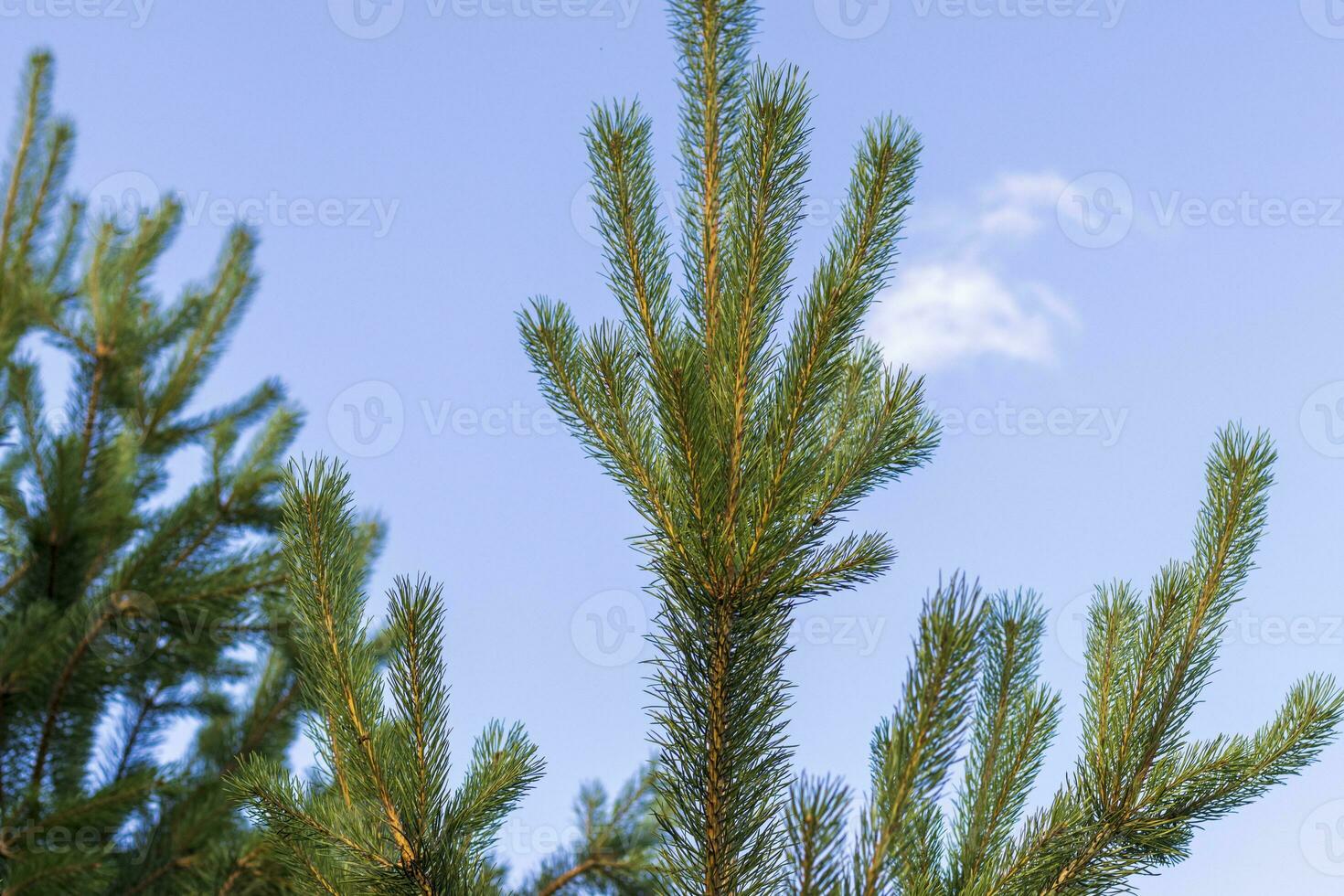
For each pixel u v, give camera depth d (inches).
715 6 95.4
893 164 89.9
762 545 89.4
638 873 224.4
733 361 90.6
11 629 207.3
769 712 91.3
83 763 227.1
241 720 250.1
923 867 86.3
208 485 244.4
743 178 90.4
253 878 193.8
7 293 256.8
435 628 94.7
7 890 185.9
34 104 277.3
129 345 264.4
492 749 98.0
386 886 91.3
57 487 213.3
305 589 96.0
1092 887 96.5
